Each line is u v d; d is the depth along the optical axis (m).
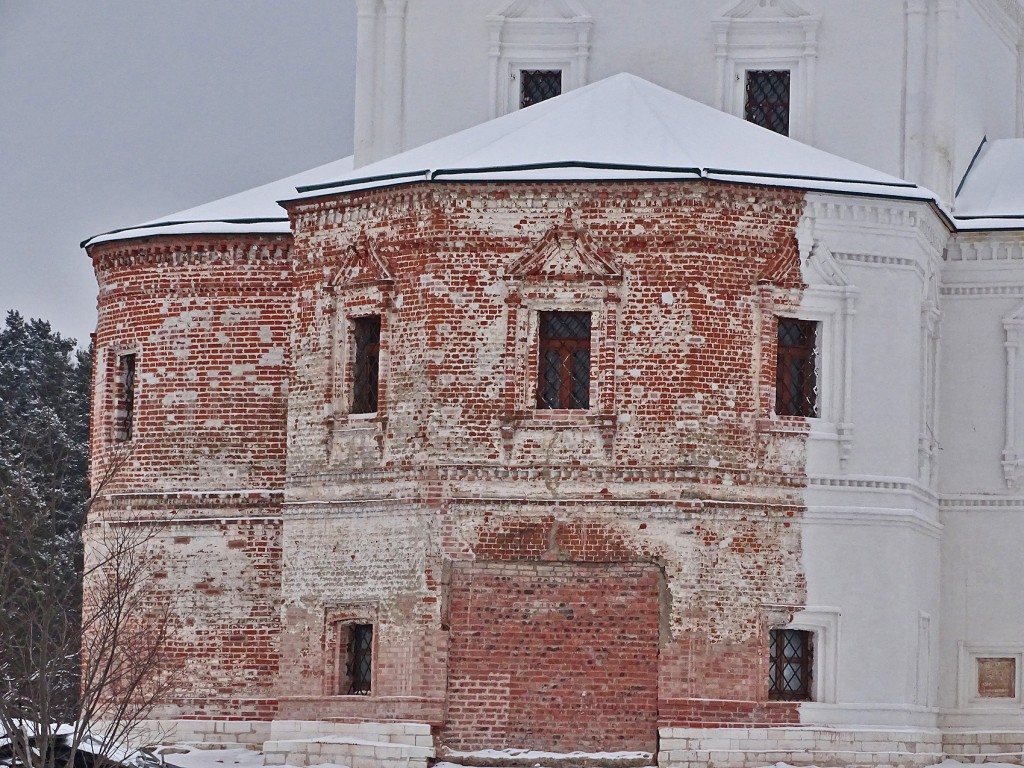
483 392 101.50
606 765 99.19
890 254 104.81
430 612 100.50
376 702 101.56
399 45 119.56
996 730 111.25
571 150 103.44
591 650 100.12
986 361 113.19
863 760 101.44
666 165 101.75
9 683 96.81
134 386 115.06
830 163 105.94
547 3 118.06
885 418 104.50
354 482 103.69
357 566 103.12
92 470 117.19
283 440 112.06
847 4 114.81
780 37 115.50
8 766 89.69
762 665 100.94
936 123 113.69
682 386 100.62
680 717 99.50
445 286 102.12
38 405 178.12
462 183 101.94
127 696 91.62
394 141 119.31
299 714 103.94
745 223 102.00
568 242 101.56
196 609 111.44
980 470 112.94
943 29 114.00
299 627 104.56
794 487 102.25
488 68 118.44
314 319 106.19
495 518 100.81
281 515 111.00
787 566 101.81
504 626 100.50
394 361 103.19
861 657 102.69
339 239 105.69
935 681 110.56
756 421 101.62
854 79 114.69
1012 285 113.06
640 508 100.19
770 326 102.12
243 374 112.69
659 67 116.69
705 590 100.19
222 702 110.50
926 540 108.81
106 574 105.75
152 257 114.56
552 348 102.00
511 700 100.12
